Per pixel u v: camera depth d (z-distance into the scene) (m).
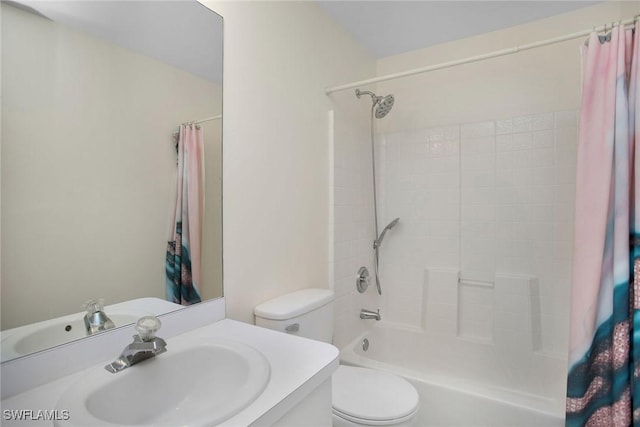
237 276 1.28
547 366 1.83
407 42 2.26
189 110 1.10
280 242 1.51
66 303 0.80
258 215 1.38
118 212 0.91
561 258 1.90
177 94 1.06
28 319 0.73
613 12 1.81
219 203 1.21
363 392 1.34
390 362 2.21
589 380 1.21
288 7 1.58
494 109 2.11
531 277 1.94
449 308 2.16
